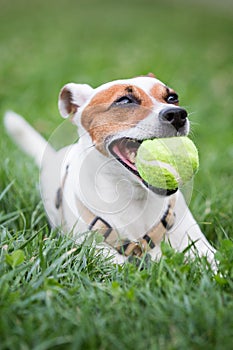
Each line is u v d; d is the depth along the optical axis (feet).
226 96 31.96
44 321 9.78
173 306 10.19
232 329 9.62
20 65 37.24
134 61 38.40
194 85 33.58
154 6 68.80
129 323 9.87
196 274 11.87
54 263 11.82
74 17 60.29
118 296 10.60
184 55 40.98
